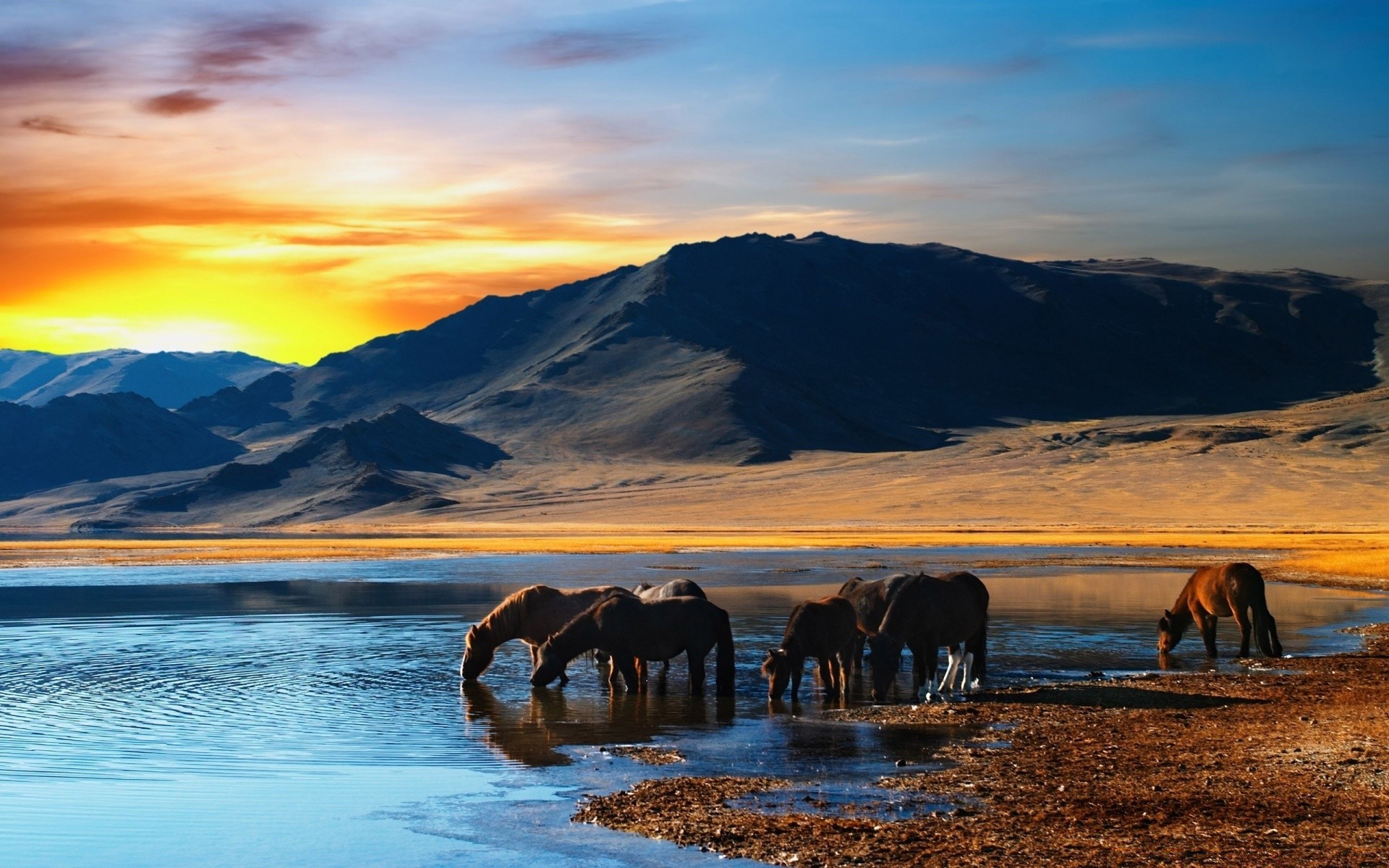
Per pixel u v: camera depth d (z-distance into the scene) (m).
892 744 18.34
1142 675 25.50
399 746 18.33
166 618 38.16
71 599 45.53
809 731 19.55
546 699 22.94
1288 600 43.66
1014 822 13.68
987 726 19.80
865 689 24.53
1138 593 47.50
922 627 23.31
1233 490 176.62
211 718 20.58
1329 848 12.39
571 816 14.24
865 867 12.12
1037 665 27.20
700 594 26.41
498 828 13.73
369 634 33.59
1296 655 28.62
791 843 12.95
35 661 27.77
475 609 41.22
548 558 74.44
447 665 27.52
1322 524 137.50
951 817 13.92
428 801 15.00
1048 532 119.56
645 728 19.92
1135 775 15.88
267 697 22.86
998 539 101.50
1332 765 16.12
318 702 22.27
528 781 16.03
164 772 16.50
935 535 112.81
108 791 15.38
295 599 45.50
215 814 14.33
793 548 87.12
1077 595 46.41
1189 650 29.98
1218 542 94.38
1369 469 190.25
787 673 22.53
